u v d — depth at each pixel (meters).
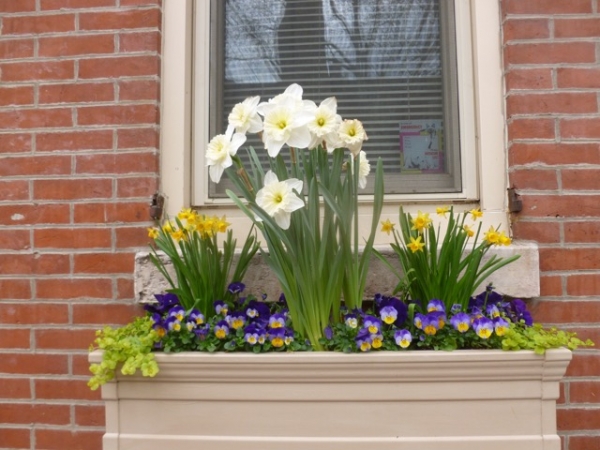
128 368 1.22
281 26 1.81
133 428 1.28
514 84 1.57
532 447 1.23
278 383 1.26
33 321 1.64
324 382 1.25
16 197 1.66
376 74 1.77
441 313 1.27
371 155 1.74
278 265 1.35
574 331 1.52
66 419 1.62
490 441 1.23
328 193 1.26
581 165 1.54
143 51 1.65
